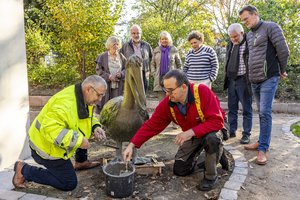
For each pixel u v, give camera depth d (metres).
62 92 2.72
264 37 3.63
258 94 3.92
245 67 4.27
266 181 3.26
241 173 3.39
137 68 2.87
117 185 2.81
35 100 7.88
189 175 3.37
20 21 3.64
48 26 9.05
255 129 5.34
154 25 9.05
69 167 2.85
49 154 2.75
